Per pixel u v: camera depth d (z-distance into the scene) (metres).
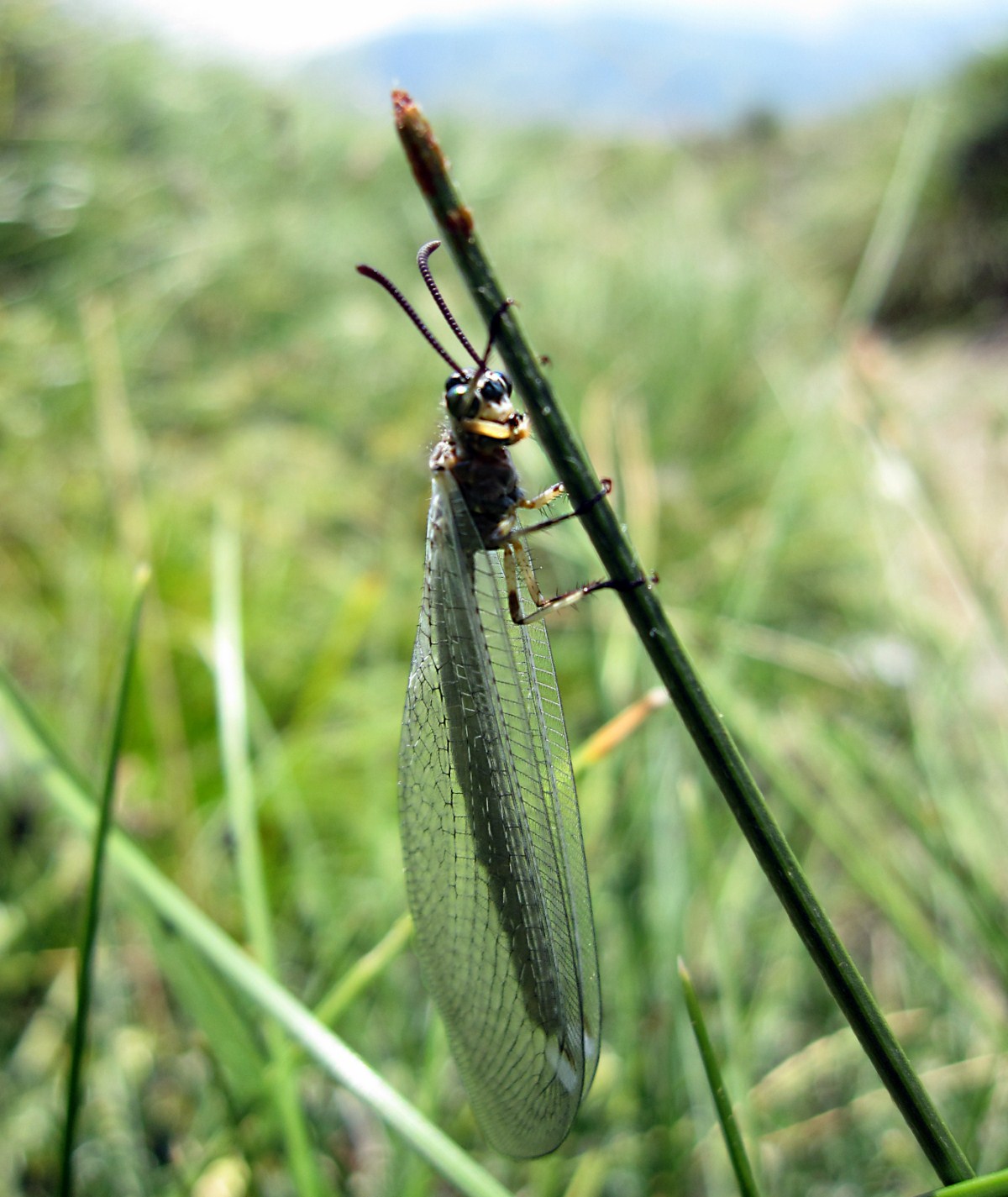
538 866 0.06
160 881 0.05
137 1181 0.07
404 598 0.13
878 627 0.13
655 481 0.15
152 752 0.11
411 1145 0.05
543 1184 0.07
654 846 0.08
